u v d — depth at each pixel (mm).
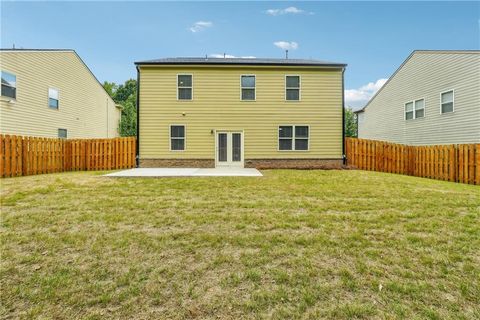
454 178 9719
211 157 13047
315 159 13172
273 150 13133
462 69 12008
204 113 13070
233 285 2230
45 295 2062
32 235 3285
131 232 3426
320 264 2586
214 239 3205
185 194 5949
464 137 11852
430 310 1895
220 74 13109
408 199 5512
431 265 2557
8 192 6016
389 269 2484
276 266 2551
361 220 3982
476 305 1956
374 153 12594
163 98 12992
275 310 1906
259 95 13141
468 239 3209
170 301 2012
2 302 1973
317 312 1881
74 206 4754
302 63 13008
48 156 10953
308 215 4262
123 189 6516
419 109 14703
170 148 13016
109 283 2242
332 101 13180
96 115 20188
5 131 12500
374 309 1909
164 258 2713
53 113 15445
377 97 19141
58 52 15812
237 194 5984
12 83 12906
